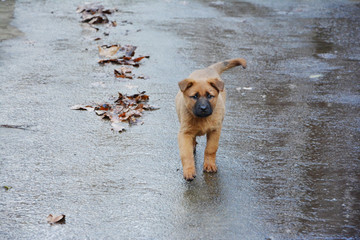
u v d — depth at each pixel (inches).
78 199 230.1
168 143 292.0
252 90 386.6
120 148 283.9
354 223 213.8
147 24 580.7
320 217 218.5
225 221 215.0
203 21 604.7
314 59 466.9
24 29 537.6
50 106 341.1
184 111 255.0
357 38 541.0
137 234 204.7
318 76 419.2
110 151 279.7
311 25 596.4
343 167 265.7
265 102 361.7
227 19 618.5
